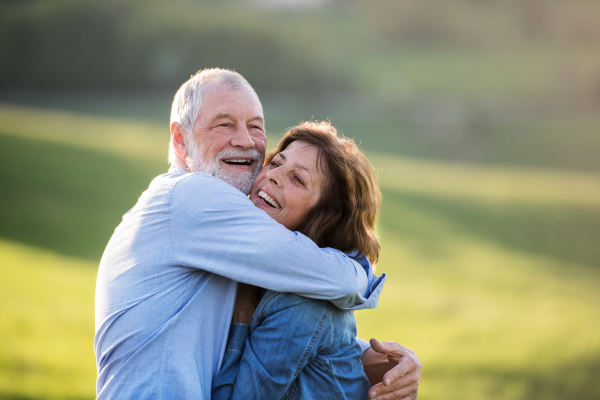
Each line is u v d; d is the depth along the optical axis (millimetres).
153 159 26594
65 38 57812
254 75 65812
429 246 18406
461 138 49594
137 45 60375
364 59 83562
